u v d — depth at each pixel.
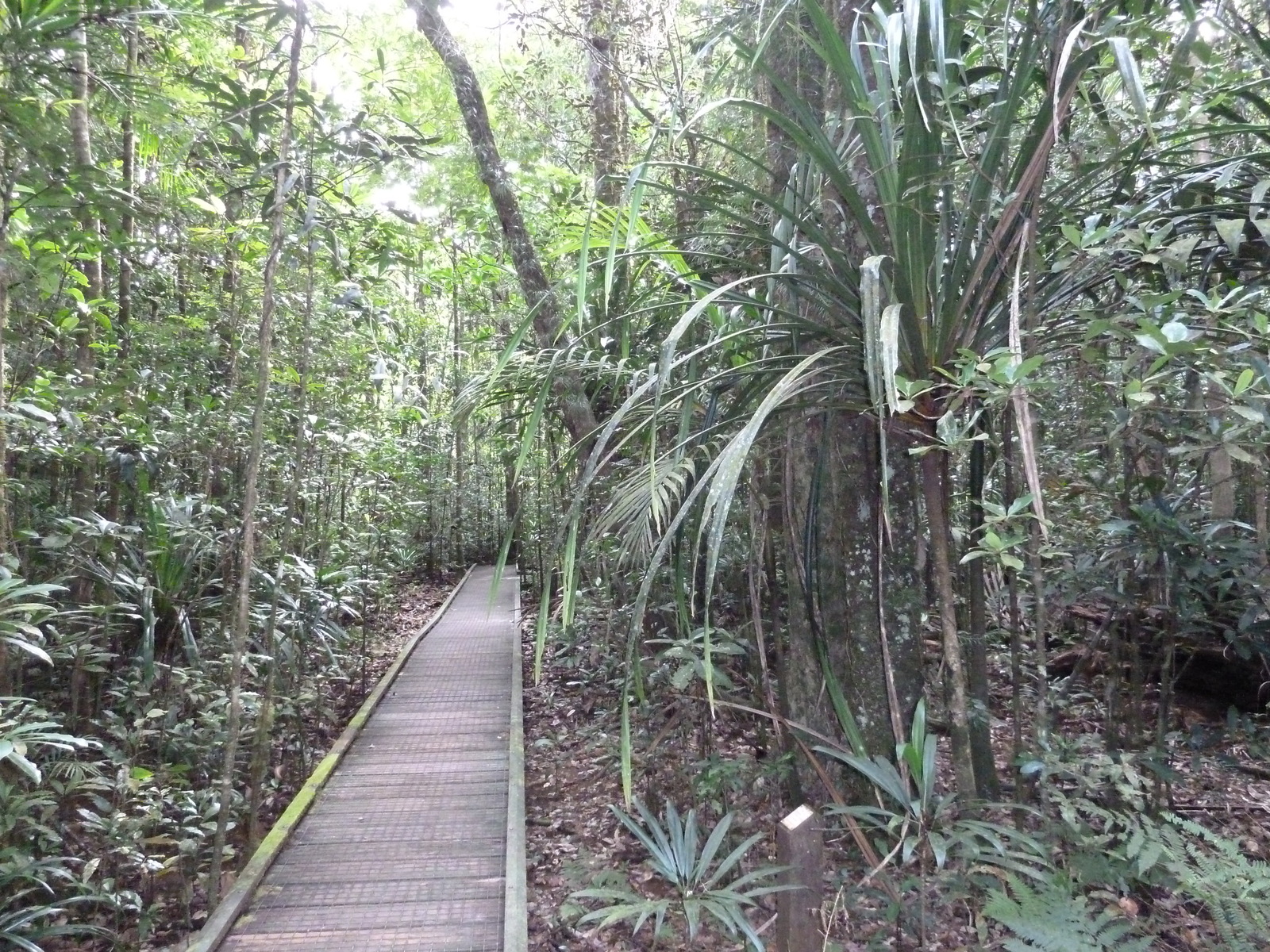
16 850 2.65
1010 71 2.12
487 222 7.79
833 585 3.01
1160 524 2.61
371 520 9.45
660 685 4.17
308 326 4.25
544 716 5.90
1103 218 2.39
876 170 2.04
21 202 3.04
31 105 2.70
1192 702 4.41
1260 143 2.82
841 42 1.96
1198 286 2.67
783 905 1.91
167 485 4.54
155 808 3.13
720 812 3.38
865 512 2.95
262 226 4.44
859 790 2.92
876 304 1.75
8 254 3.01
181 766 3.64
